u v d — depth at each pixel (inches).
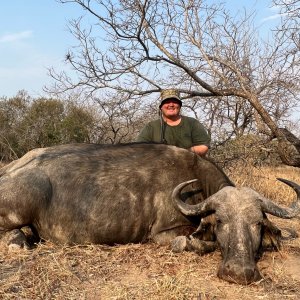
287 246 103.9
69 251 96.6
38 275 82.3
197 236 97.5
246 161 174.9
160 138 126.0
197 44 159.8
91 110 229.5
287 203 166.7
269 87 166.6
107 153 110.3
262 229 90.8
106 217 102.3
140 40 156.9
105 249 100.1
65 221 102.3
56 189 103.0
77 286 78.7
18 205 100.7
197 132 126.7
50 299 73.3
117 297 73.2
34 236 108.2
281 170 229.6
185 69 158.6
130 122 176.4
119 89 166.2
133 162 108.2
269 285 80.4
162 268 87.7
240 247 81.5
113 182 104.3
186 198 105.2
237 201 88.7
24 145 291.6
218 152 177.6
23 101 397.7
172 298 73.6
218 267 85.7
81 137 258.2
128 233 104.0
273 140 167.8
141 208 104.0
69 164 105.8
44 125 298.7
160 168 107.4
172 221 105.0
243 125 176.9
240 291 77.2
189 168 108.9
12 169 107.7
